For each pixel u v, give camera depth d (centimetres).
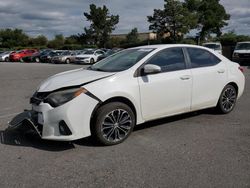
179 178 389
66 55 3412
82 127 481
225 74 673
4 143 518
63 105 470
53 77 563
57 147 500
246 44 2502
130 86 520
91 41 7475
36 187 372
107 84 500
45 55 3647
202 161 439
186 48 622
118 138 516
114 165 431
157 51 575
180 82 585
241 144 507
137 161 443
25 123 501
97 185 375
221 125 617
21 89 1143
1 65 2944
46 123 475
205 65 641
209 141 523
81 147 500
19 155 468
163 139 536
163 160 445
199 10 6072
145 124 625
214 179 386
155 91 550
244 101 858
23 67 2562
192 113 706
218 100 674
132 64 547
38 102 498
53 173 408
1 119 682
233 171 407
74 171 413
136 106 532
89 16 7381
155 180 385
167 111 578
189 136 550
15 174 405
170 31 5547
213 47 2856
